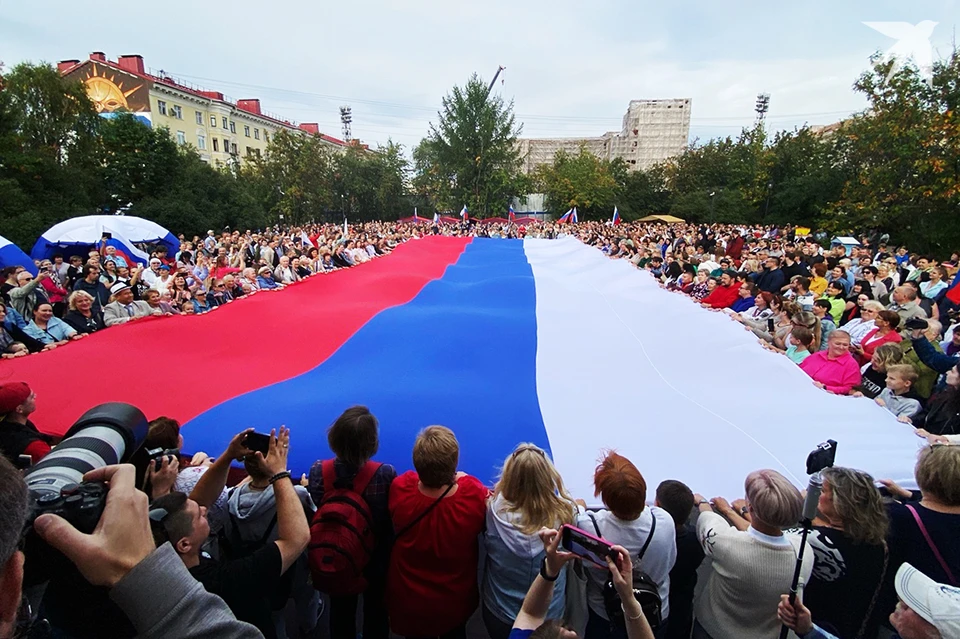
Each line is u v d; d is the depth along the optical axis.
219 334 5.18
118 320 5.88
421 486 2.31
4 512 0.87
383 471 2.47
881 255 14.09
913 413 4.09
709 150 45.00
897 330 5.39
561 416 3.83
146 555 1.08
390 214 46.47
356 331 5.66
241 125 49.94
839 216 22.36
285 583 2.40
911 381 4.05
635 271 8.58
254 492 2.34
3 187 19.44
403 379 4.43
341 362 4.86
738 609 2.12
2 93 21.36
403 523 2.26
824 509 2.17
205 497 2.11
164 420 2.66
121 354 4.45
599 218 46.88
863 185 20.28
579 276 9.46
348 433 2.36
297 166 37.84
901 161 17.86
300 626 2.71
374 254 16.83
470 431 3.56
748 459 3.25
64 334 5.65
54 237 13.85
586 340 5.51
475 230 31.70
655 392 4.26
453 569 2.27
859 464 3.09
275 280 10.85
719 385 4.40
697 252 15.55
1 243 8.93
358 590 2.27
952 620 1.49
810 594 2.15
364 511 2.32
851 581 2.07
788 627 1.90
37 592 1.32
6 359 4.17
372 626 2.52
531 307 6.98
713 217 39.50
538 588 1.72
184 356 4.67
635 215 47.16
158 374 4.22
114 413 1.80
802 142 35.25
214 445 3.24
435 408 3.82
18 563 0.94
